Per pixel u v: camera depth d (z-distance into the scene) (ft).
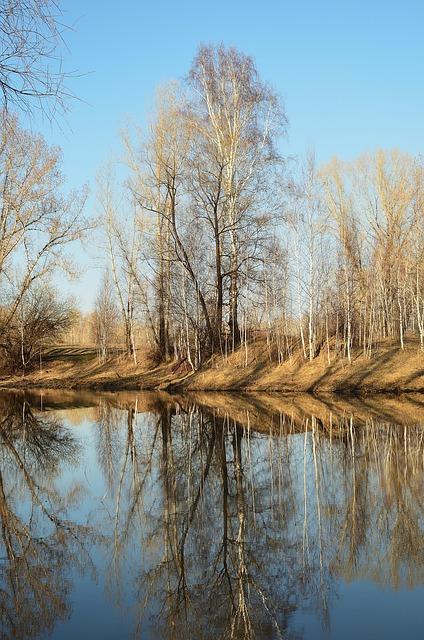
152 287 126.11
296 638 19.08
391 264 119.96
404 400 81.46
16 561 26.43
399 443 52.42
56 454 52.54
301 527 30.42
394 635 19.25
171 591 23.07
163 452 52.44
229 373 105.81
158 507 34.78
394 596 22.30
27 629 19.86
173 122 107.24
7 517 33.06
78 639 19.29
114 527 31.09
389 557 26.21
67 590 23.31
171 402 88.53
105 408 84.64
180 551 27.43
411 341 109.09
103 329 145.79
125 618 20.89
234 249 105.19
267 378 101.40
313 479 40.57
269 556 26.63
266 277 107.86
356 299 112.68
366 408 75.00
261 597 22.41
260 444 54.70
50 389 115.24
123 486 40.14
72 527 31.19
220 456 49.85
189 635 19.48
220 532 30.04
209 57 104.17
